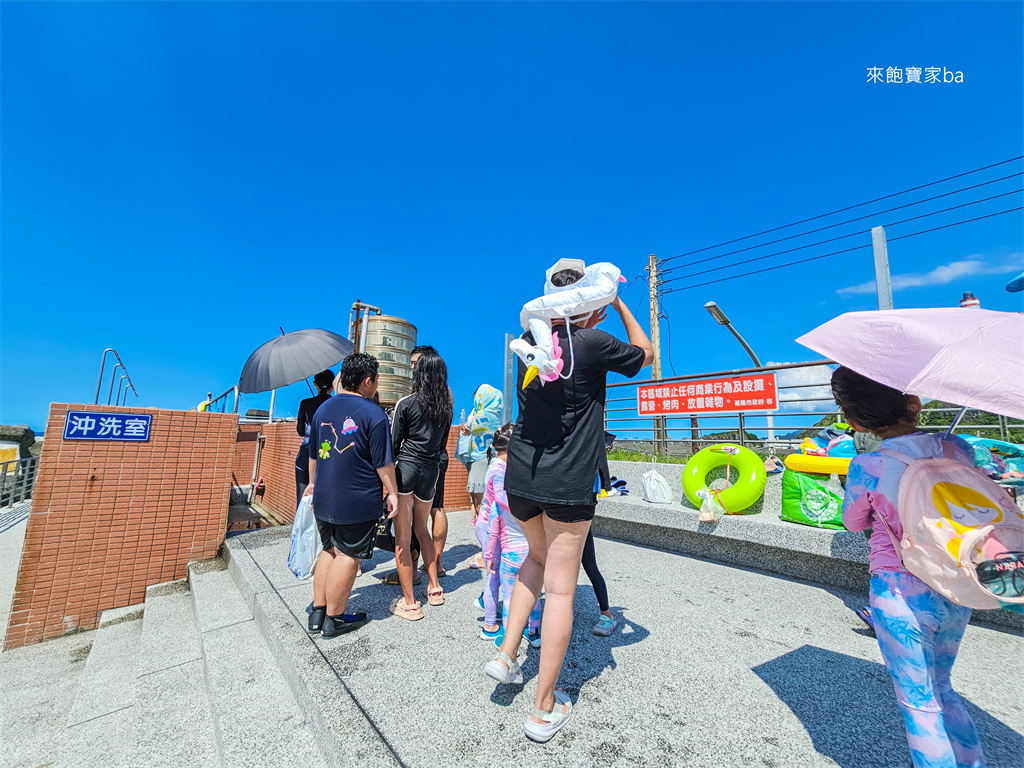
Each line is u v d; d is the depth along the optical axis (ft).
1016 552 3.89
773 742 5.70
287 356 14.17
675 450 33.35
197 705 8.60
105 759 8.08
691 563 13.74
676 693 6.78
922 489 4.41
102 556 14.48
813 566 11.99
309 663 7.63
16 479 34.78
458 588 11.61
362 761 5.35
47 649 13.15
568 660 7.79
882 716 6.21
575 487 5.60
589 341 5.93
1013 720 6.18
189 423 15.90
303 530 10.80
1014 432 14.43
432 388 10.68
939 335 4.25
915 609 4.61
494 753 5.49
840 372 5.36
